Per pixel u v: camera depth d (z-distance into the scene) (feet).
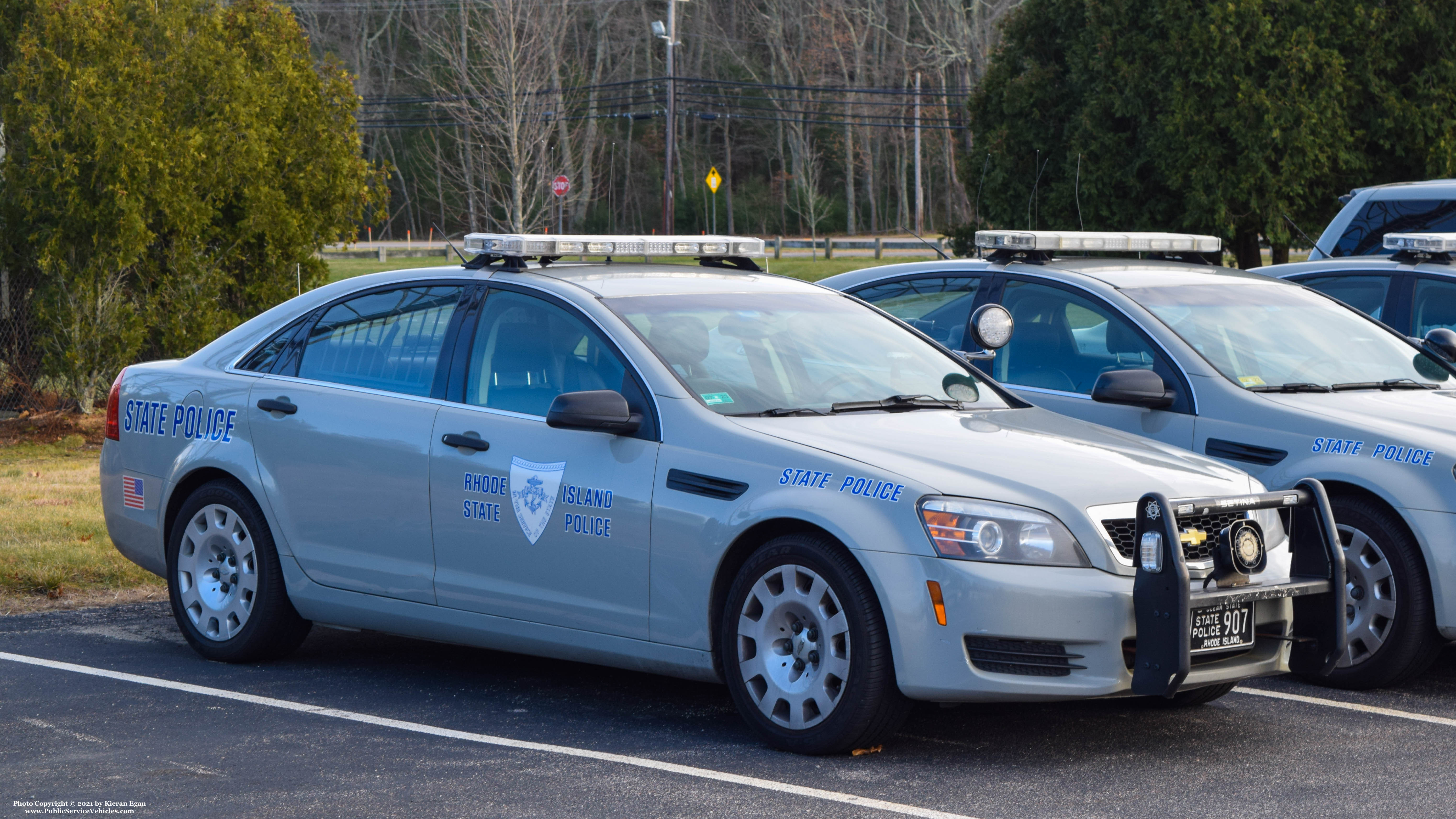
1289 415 27.14
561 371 23.73
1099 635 19.66
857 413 23.06
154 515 27.86
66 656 27.07
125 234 59.93
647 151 367.25
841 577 20.24
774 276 27.45
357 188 70.54
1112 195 104.63
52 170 59.62
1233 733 22.68
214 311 64.34
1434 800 19.16
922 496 20.02
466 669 26.66
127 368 30.45
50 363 61.82
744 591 21.18
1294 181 96.12
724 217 365.40
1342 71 95.35
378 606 24.98
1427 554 25.20
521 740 21.84
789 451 21.22
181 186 62.39
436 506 24.20
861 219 380.58
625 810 18.47
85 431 60.18
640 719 23.11
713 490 21.52
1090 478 20.68
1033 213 109.19
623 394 22.93
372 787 19.47
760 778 19.88
